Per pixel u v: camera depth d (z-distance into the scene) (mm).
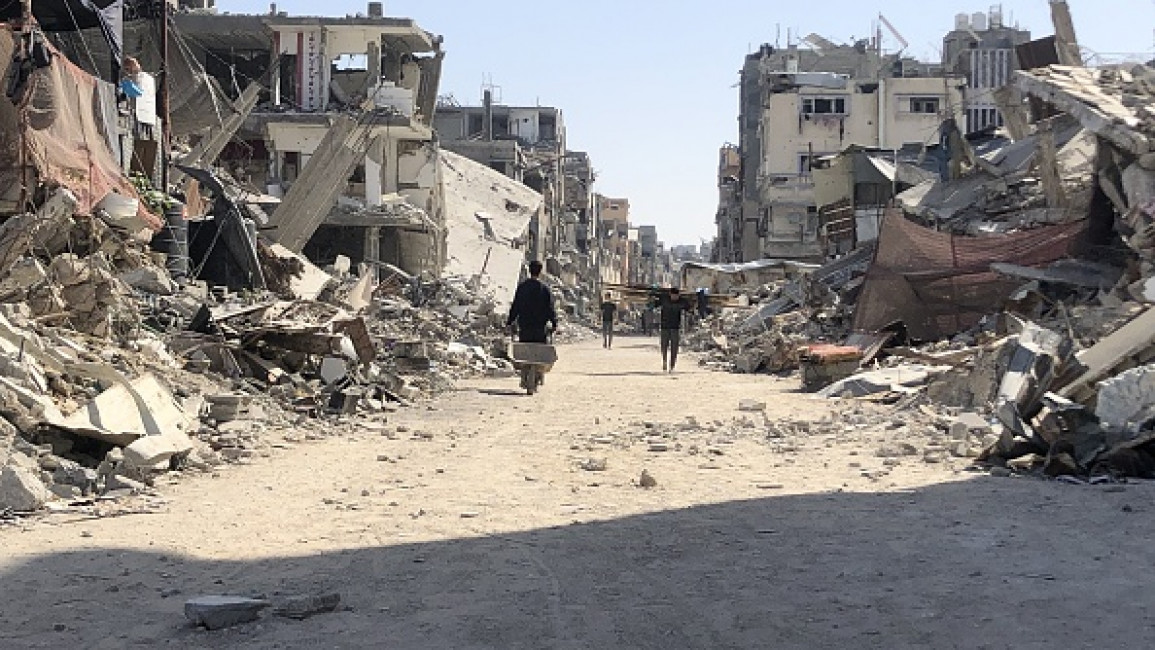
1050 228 22297
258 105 44562
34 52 17359
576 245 100750
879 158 48469
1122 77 24594
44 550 6625
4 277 14570
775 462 10438
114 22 23312
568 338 50344
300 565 6281
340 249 44406
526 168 79188
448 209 56406
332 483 9281
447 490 8898
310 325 16203
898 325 23328
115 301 14523
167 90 26672
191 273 23641
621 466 10242
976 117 66812
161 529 7309
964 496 8211
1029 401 10164
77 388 10508
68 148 18094
